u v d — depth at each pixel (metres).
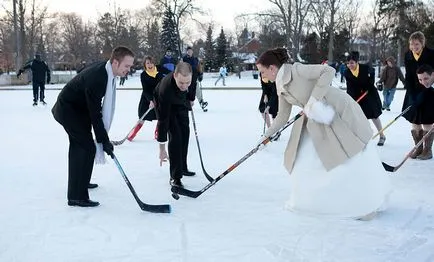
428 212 4.15
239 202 4.52
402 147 7.22
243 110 13.04
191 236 3.69
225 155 6.75
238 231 3.78
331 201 3.96
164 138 4.91
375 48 46.47
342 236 3.63
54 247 3.50
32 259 3.30
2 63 44.44
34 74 14.75
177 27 45.25
